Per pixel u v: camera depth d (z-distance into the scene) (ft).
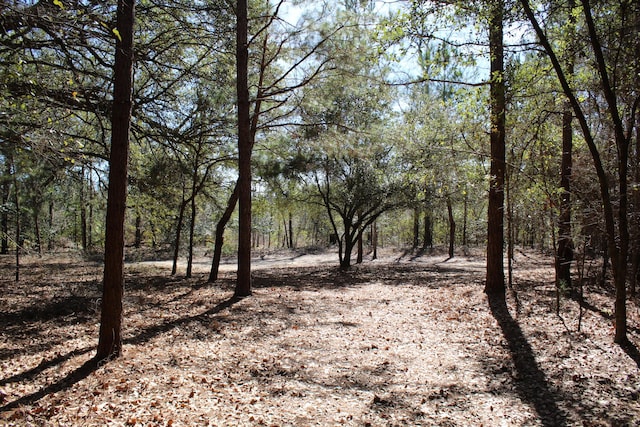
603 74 17.12
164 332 23.41
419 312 29.89
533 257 71.20
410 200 56.65
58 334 22.30
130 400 14.35
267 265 78.84
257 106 38.19
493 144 30.81
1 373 16.25
